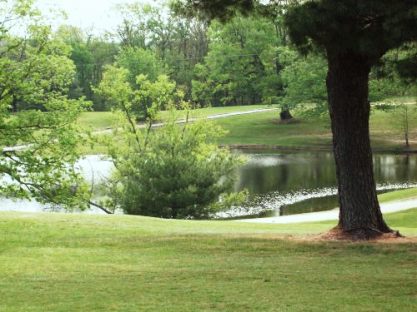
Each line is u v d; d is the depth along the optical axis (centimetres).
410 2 1097
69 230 1717
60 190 1953
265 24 7431
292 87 6531
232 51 7644
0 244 1551
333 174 4500
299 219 2614
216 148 3438
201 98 8419
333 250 1308
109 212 3189
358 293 896
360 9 1127
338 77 1431
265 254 1302
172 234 1609
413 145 6031
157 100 3747
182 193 2786
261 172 4712
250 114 8062
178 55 9362
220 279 1030
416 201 2911
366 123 1452
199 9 1370
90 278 1055
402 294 886
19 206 3425
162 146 2991
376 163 5109
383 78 1457
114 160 3319
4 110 1914
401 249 1288
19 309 843
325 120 6619
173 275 1073
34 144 1941
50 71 2016
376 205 1467
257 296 893
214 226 1992
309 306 827
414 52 1340
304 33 1234
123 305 857
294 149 6316
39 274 1098
